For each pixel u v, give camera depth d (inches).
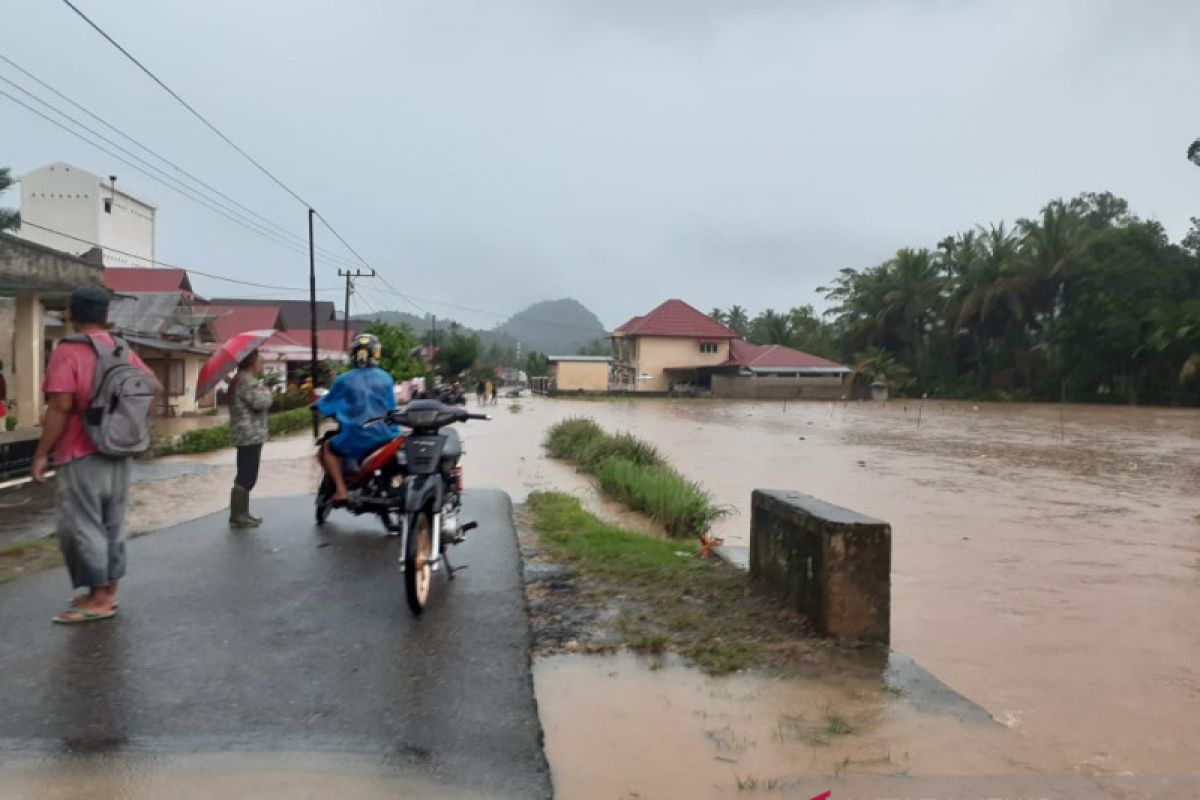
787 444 899.4
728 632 192.9
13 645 174.7
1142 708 179.5
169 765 126.2
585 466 590.2
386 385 275.1
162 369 1149.1
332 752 131.5
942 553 349.1
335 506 274.2
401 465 268.2
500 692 155.5
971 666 208.1
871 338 2797.7
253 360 300.5
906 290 2689.5
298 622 192.7
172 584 223.5
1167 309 2028.8
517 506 383.2
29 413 550.0
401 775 125.2
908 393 2613.2
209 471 524.4
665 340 2758.4
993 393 2397.9
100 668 162.7
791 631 193.9
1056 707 179.9
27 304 550.0
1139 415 1599.4
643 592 223.8
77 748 130.7
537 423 1164.5
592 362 2755.9
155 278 1355.8
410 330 1733.5
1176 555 349.7
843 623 187.2
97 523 186.1
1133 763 148.6
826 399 2417.6
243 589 219.1
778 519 214.7
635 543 291.4
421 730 139.7
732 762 135.3
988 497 518.6
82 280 537.3
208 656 170.4
